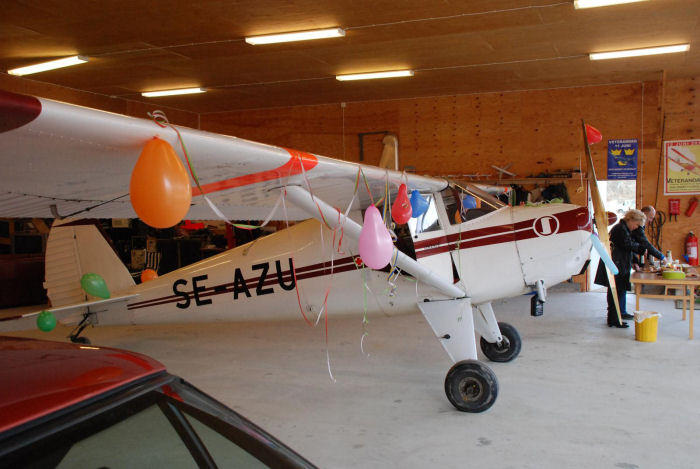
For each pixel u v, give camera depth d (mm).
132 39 6562
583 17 6008
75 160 1740
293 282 4410
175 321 4879
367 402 4016
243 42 6734
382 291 4203
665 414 3652
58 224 5086
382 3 5488
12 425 940
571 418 3607
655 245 9172
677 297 6285
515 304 8273
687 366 4805
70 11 5562
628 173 9320
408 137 10586
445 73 8562
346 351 5598
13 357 1226
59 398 1048
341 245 4250
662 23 6242
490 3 5531
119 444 2180
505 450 3129
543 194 9445
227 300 4645
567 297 8836
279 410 3877
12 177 1867
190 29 6207
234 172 2375
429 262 4059
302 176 2756
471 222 4176
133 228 10352
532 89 9781
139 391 1202
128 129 1583
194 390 1376
